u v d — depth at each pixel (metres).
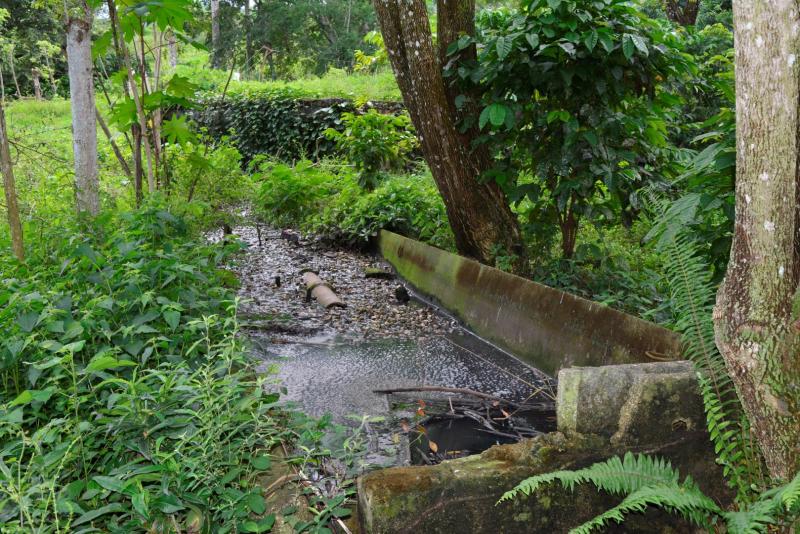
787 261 1.96
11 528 1.92
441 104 5.78
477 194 6.01
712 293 2.66
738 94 1.95
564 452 2.44
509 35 4.94
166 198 5.84
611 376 2.49
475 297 5.63
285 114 15.01
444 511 2.27
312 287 6.65
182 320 3.69
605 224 5.80
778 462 2.10
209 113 15.95
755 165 1.92
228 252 4.59
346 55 30.00
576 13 4.82
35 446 2.19
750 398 2.08
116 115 5.81
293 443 3.05
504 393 4.14
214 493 2.45
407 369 4.55
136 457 2.61
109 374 2.90
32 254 4.20
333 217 9.35
